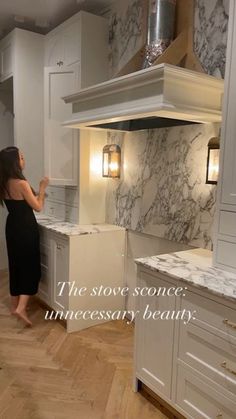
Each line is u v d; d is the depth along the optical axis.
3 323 2.92
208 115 1.97
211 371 1.60
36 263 2.91
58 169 3.02
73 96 2.45
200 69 2.17
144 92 1.92
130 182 2.86
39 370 2.27
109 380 2.19
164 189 2.53
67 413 1.89
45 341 2.64
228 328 1.51
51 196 3.48
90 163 3.04
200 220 2.28
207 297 1.59
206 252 2.20
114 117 2.12
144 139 2.69
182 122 2.34
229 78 1.73
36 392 2.05
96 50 2.94
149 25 2.27
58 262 2.87
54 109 2.99
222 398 1.56
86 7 3.05
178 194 2.42
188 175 2.34
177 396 1.79
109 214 3.14
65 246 2.75
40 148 3.65
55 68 2.96
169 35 2.25
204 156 2.22
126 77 1.94
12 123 4.26
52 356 2.44
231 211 1.78
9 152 2.76
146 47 2.30
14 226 2.82
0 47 3.76
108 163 2.96
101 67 2.98
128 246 2.97
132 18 2.72
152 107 1.84
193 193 2.31
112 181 3.07
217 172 2.02
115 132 2.98
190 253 2.17
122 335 2.77
